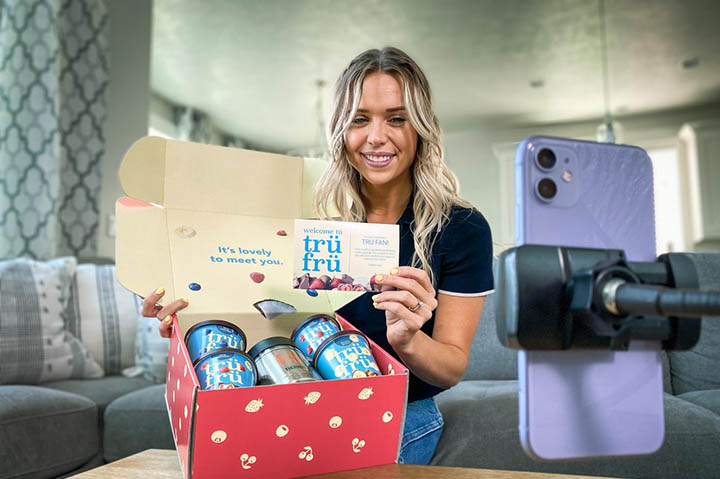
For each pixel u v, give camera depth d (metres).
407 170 1.21
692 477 1.25
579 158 0.52
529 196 0.50
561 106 7.13
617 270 0.44
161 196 0.98
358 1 4.65
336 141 1.15
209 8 4.76
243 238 1.01
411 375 1.15
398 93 1.08
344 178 1.17
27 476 1.49
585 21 5.02
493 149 7.97
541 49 5.56
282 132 8.18
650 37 5.32
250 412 0.70
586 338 0.46
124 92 3.66
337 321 0.95
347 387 0.75
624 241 0.53
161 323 0.89
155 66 5.95
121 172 0.95
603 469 1.29
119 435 1.76
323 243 0.85
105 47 3.33
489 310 1.95
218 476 0.71
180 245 0.96
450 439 1.39
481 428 1.38
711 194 6.98
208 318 0.91
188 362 0.74
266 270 0.99
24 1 2.85
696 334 0.48
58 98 2.89
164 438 1.72
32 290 2.07
